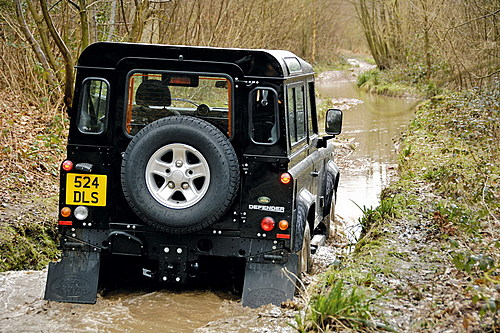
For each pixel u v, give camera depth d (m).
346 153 18.03
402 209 9.58
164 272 6.18
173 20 19.53
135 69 6.16
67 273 6.14
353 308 5.31
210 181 5.77
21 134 11.64
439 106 19.77
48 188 9.92
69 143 6.20
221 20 21.33
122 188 5.87
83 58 6.18
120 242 6.16
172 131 5.71
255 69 6.07
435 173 11.77
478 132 14.37
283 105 6.06
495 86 17.36
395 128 23.16
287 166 6.05
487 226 8.22
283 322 5.54
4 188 9.36
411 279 6.41
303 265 6.80
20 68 14.06
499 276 6.14
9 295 6.18
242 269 6.47
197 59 6.12
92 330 5.42
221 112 6.14
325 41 62.19
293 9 34.09
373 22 47.66
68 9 15.27
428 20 25.08
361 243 8.32
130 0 17.58
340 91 41.84
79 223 6.19
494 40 17.78
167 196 5.82
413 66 37.53
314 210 7.37
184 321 5.73
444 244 7.55
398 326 5.21
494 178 10.34
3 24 14.57
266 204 6.06
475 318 5.18
